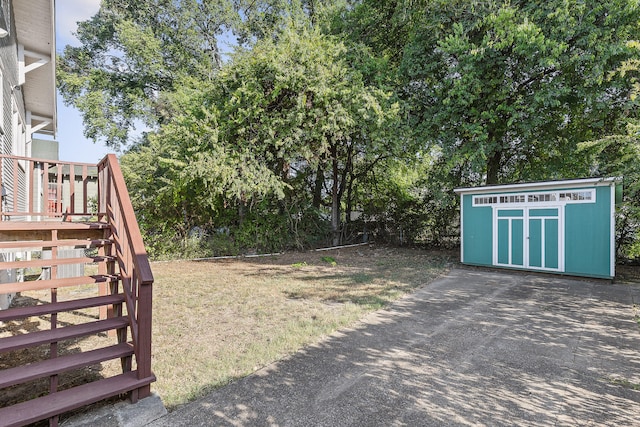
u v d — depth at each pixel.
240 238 12.80
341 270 9.26
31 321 4.70
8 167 6.08
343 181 15.55
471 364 3.56
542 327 4.73
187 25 19.42
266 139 10.80
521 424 2.54
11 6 6.36
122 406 2.62
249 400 2.80
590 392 3.02
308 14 18.67
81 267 7.16
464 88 10.05
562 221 8.68
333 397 2.87
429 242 15.05
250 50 11.54
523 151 12.80
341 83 10.70
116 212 3.80
